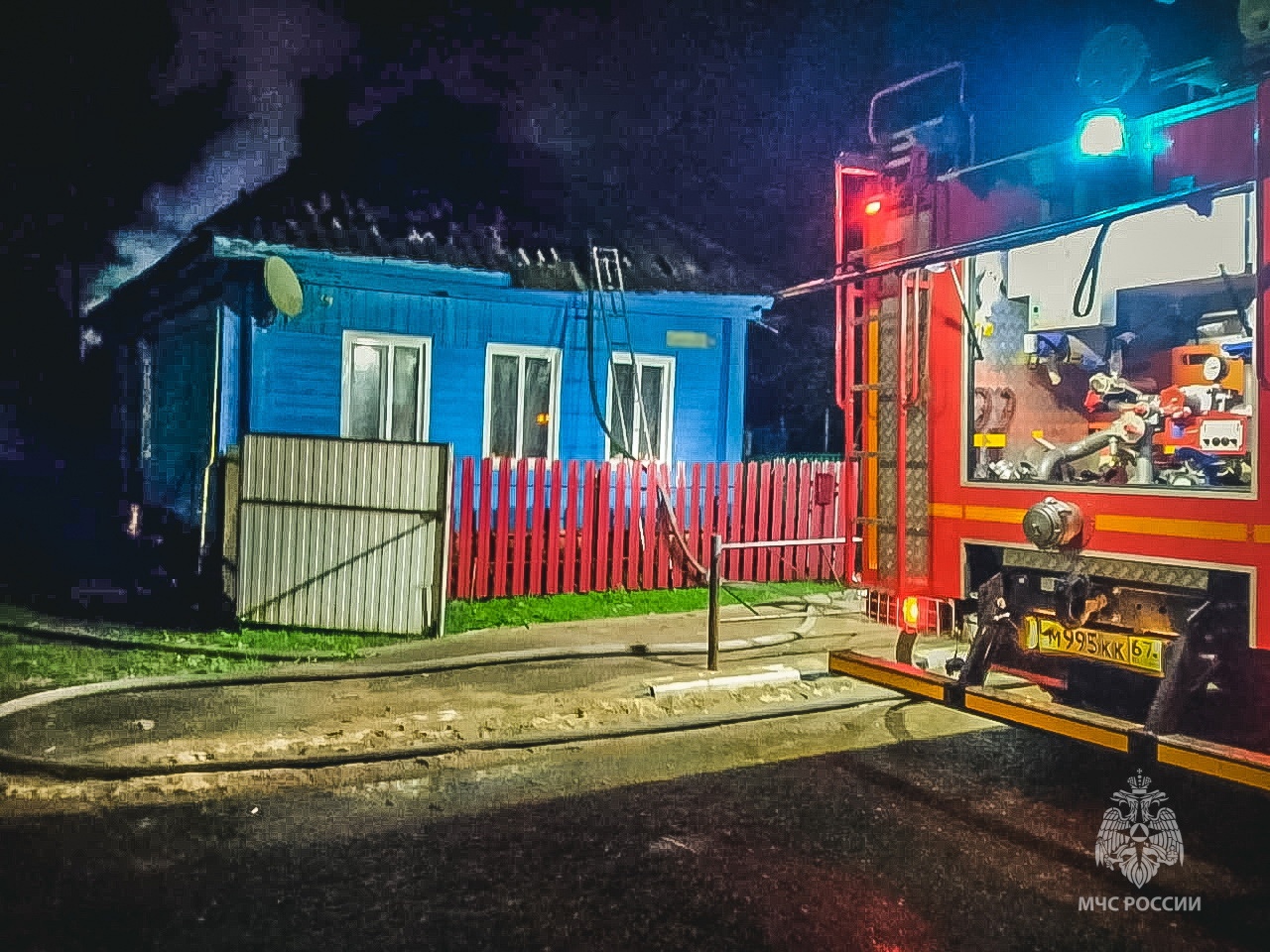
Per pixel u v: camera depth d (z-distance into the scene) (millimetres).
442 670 7148
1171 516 4375
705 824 4492
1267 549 4020
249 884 3824
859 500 5996
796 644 8312
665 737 5863
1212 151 4301
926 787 5012
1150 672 4445
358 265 10586
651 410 12883
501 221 12492
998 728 6105
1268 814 4711
